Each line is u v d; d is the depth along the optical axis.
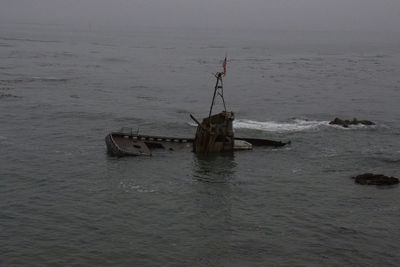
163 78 134.00
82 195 47.97
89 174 53.72
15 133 68.75
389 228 42.38
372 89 121.62
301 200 48.16
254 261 36.78
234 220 43.41
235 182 52.72
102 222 42.28
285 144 67.00
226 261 36.69
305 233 41.22
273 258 37.25
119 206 45.66
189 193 49.31
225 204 46.81
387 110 94.50
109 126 75.12
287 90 117.88
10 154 59.56
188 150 63.00
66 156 59.56
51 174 53.41
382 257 37.62
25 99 92.50
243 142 65.19
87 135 69.31
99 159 58.72
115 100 97.00
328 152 64.19
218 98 105.12
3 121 75.06
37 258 36.28
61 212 43.97
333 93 114.25
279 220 43.59
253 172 56.00
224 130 62.28
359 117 87.31
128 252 37.47
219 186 51.44
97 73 138.12
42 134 68.88
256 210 45.66
